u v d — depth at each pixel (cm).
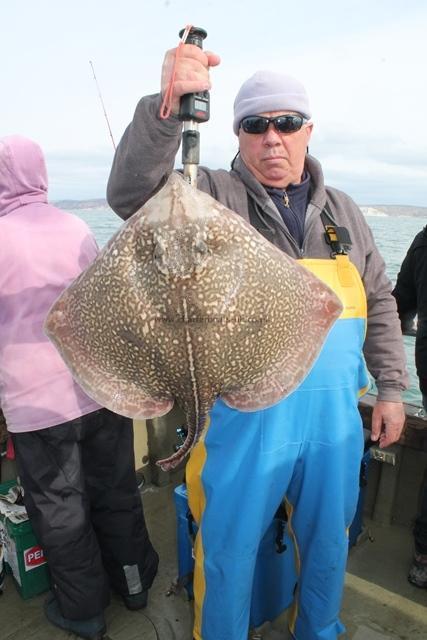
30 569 259
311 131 203
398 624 246
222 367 142
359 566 285
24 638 239
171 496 351
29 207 219
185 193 133
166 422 356
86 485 242
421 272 276
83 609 232
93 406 225
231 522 188
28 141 220
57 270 211
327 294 154
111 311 142
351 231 212
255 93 188
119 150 173
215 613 195
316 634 208
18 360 211
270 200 194
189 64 140
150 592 268
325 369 190
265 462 184
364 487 295
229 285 135
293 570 244
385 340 225
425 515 263
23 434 220
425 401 284
